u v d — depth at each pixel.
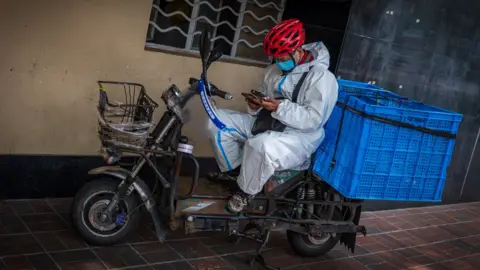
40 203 4.59
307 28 5.40
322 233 4.39
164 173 4.07
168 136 3.96
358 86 4.87
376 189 3.99
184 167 4.70
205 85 3.91
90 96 4.57
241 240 4.73
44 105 4.41
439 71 6.02
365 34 5.32
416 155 4.00
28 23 4.12
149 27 4.76
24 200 4.57
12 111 4.30
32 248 3.91
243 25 5.25
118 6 4.41
